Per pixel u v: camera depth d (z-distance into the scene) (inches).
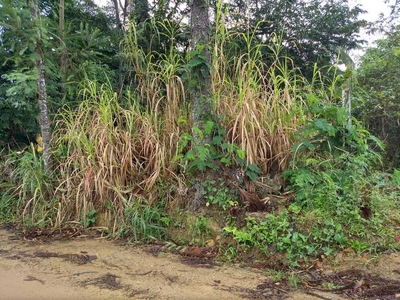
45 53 205.5
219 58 176.2
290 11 325.7
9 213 195.0
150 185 166.7
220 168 161.6
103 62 281.4
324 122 147.6
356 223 138.7
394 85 307.4
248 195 152.6
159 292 105.2
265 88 182.4
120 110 190.9
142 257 137.0
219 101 173.9
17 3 193.6
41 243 154.4
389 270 118.8
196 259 135.7
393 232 138.3
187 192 164.6
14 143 261.3
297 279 115.8
